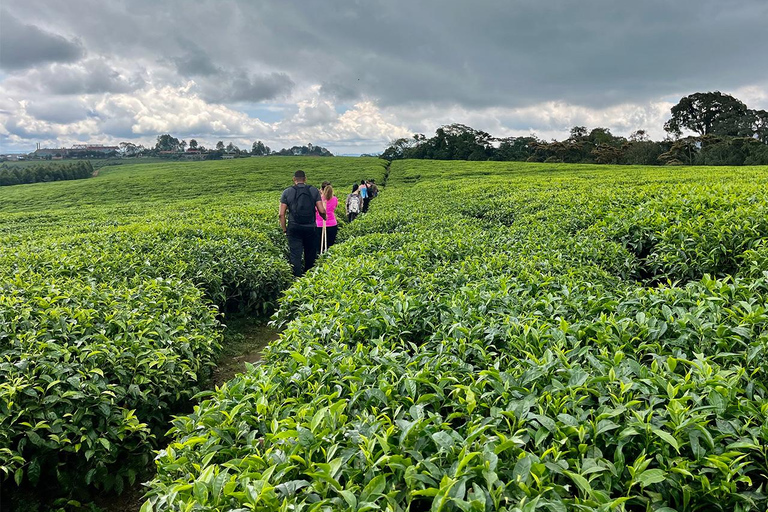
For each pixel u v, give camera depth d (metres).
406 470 2.19
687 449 2.38
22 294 5.73
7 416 3.53
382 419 2.60
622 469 2.22
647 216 8.02
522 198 14.66
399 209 15.88
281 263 9.49
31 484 3.83
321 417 2.55
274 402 3.04
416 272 6.35
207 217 15.59
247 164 69.75
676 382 2.83
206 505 2.23
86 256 8.39
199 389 5.42
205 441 2.77
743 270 5.80
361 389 3.11
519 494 2.12
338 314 4.54
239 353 7.10
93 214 22.02
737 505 2.07
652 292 4.39
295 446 2.46
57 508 3.82
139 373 4.43
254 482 2.19
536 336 3.49
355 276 6.19
